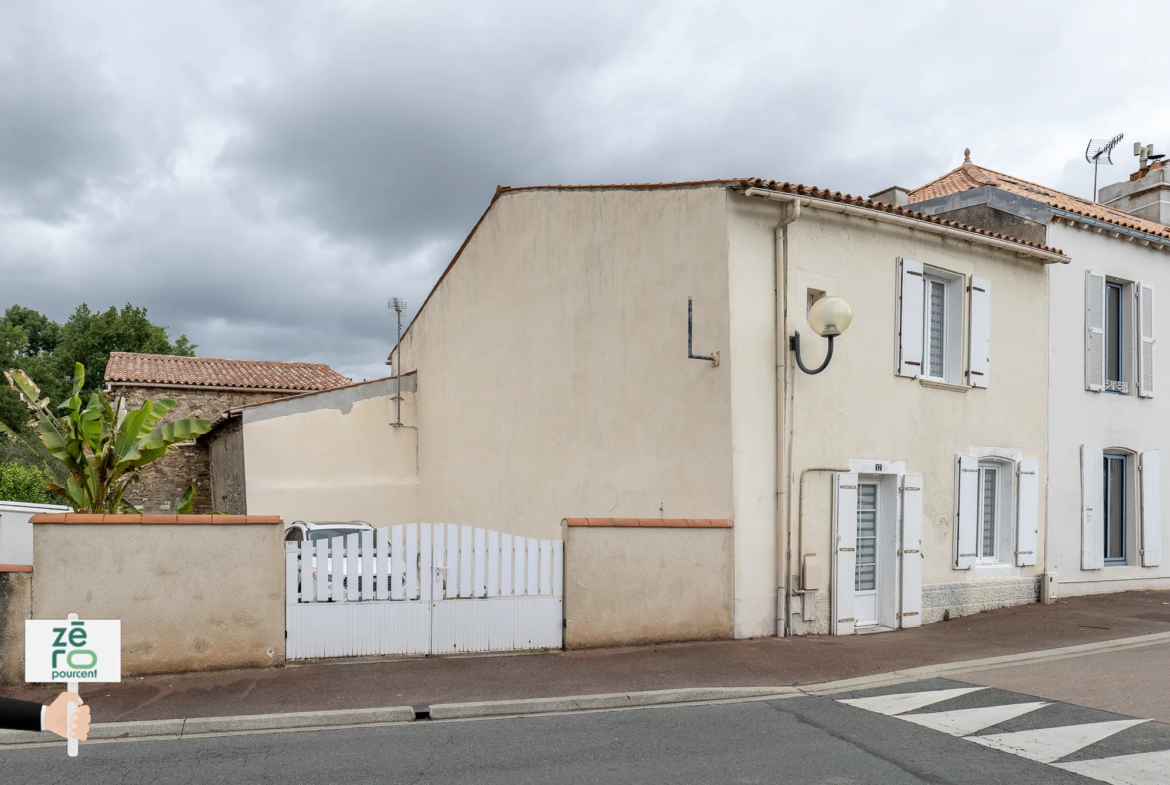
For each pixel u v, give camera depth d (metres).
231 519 7.96
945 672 8.30
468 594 8.71
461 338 16.97
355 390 19.22
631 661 8.48
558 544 9.05
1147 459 14.32
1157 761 5.56
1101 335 13.88
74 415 11.05
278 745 5.91
